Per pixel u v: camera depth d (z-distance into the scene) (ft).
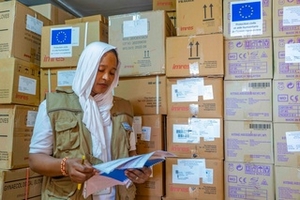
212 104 5.74
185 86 5.93
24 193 5.97
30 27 6.53
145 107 6.18
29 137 6.19
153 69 6.09
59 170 4.00
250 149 5.56
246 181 5.53
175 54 5.98
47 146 4.39
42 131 4.35
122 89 6.35
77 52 6.35
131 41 6.27
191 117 5.85
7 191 5.61
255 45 5.69
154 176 5.95
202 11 6.07
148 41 6.17
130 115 5.48
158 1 7.76
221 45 5.74
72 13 9.48
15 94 5.93
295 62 5.47
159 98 6.11
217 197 5.57
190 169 5.76
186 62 5.91
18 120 5.93
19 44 6.21
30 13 6.54
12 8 6.12
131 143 5.39
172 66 5.98
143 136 6.11
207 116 5.76
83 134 4.48
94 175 3.89
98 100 4.88
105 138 4.78
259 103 5.58
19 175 5.88
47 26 6.58
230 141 5.68
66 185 4.35
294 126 5.37
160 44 6.09
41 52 6.56
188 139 5.82
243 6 5.82
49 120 4.37
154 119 6.08
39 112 4.51
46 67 6.51
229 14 5.90
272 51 5.60
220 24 5.94
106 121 4.88
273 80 5.55
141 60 6.18
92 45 4.74
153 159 4.44
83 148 4.44
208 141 5.71
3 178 5.55
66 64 6.38
